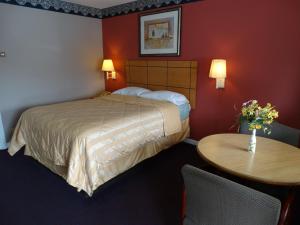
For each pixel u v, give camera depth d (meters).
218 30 2.90
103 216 1.90
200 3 3.00
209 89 3.15
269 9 2.46
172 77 3.50
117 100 3.32
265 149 1.67
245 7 2.62
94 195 2.17
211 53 3.03
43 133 2.32
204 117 3.29
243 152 1.62
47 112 2.63
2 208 1.98
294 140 1.86
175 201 2.10
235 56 2.82
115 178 2.36
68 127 2.13
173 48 3.40
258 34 2.58
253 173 1.34
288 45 2.39
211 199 1.12
